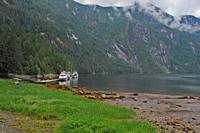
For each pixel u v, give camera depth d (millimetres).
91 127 19984
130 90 124188
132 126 23328
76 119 22000
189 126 30266
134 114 36500
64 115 28953
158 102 61188
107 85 153250
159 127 27188
